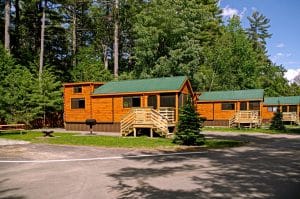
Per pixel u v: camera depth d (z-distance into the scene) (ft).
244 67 196.03
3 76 114.11
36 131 107.14
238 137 93.15
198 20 160.66
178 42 148.56
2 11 152.87
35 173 40.29
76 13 191.31
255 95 141.18
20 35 159.84
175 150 61.77
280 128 126.41
